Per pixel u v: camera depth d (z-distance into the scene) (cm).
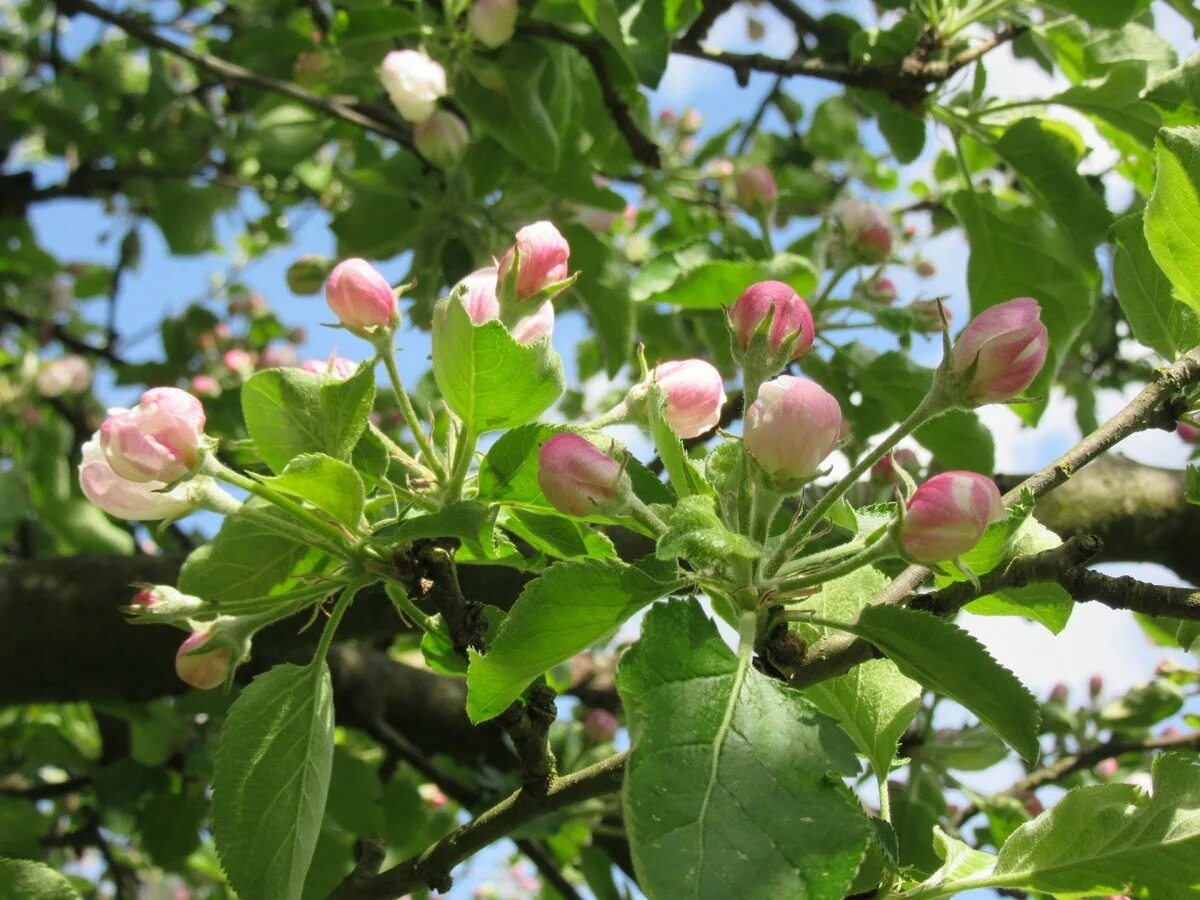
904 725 31
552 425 29
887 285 53
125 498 30
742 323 28
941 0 57
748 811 21
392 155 58
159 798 58
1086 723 61
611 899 60
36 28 98
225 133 86
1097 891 28
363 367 29
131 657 52
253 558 32
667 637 23
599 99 58
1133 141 52
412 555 29
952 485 25
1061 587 29
